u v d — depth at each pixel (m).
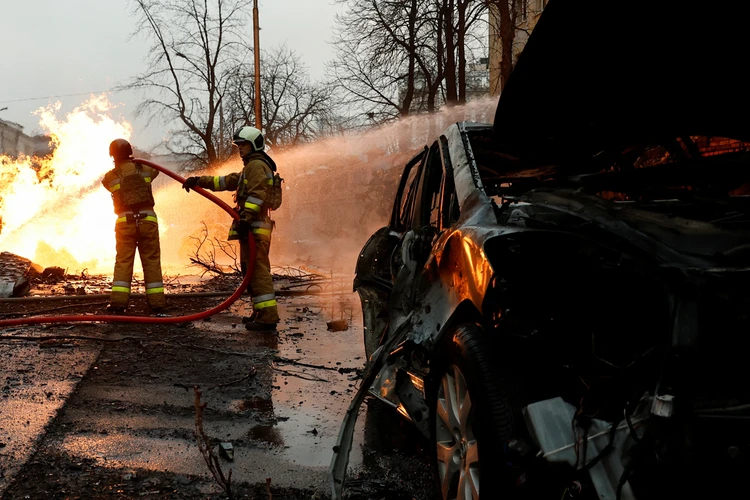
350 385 5.22
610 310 2.40
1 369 5.17
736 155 2.73
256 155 7.20
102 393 4.74
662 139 3.20
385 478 3.54
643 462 2.05
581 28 2.40
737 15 2.11
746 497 1.96
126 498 3.18
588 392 2.28
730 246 2.39
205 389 4.97
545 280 2.61
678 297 2.14
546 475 2.37
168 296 9.22
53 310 7.93
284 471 3.60
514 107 3.02
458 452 2.96
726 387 2.03
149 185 7.98
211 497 3.23
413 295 3.54
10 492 3.16
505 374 2.64
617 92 2.79
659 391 2.05
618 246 2.45
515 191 3.50
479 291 2.75
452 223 3.54
